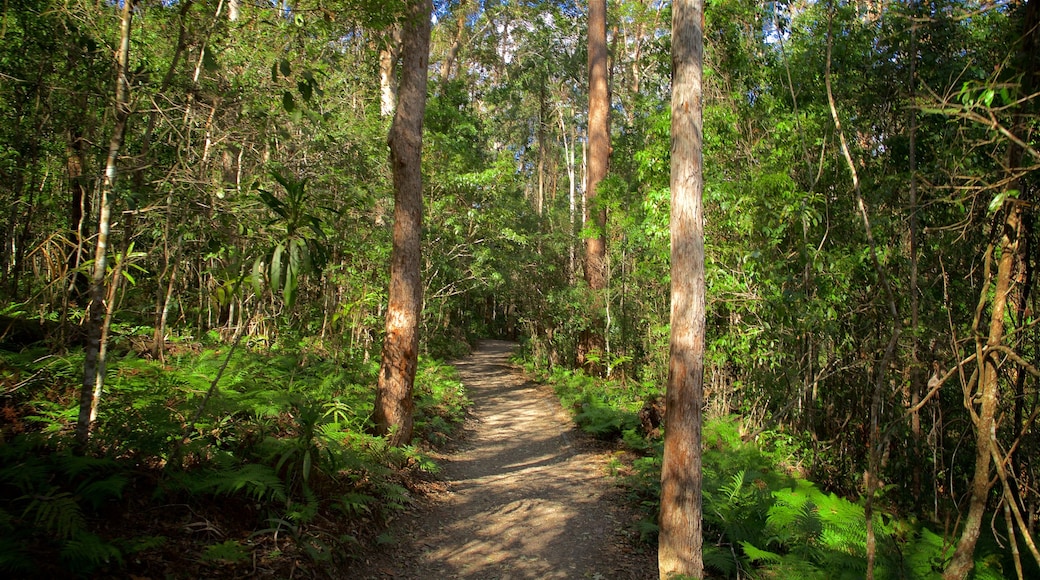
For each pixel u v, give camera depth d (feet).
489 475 23.80
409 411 22.95
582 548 16.70
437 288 48.75
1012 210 11.44
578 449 28.48
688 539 13.33
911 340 18.83
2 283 19.99
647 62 40.65
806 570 13.89
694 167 13.65
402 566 14.64
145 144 14.74
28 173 20.98
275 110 21.56
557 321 54.75
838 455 23.17
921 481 20.98
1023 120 11.56
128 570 9.70
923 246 20.04
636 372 41.63
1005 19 17.89
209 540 11.54
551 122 91.09
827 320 21.18
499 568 15.12
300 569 11.96
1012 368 16.79
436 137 44.16
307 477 14.28
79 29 15.75
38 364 15.62
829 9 14.26
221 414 15.19
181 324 27.09
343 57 30.25
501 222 51.37
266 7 18.58
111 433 12.28
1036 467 17.70
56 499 9.65
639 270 34.17
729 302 24.53
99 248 12.53
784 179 21.40
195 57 17.95
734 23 26.48
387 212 38.58
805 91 24.16
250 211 17.72
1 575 8.07
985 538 16.55
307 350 28.45
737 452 22.02
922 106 11.23
